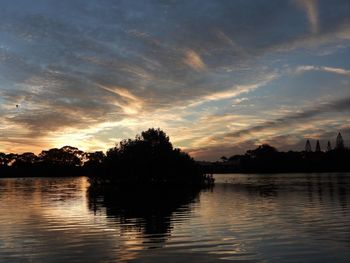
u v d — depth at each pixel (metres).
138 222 27.06
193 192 59.94
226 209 33.81
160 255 17.02
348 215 28.42
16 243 19.98
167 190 67.62
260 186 72.12
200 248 18.17
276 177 130.50
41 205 40.91
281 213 30.23
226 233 21.84
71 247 18.86
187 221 26.95
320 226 23.70
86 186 93.12
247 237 20.56
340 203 36.94
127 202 44.00
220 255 16.81
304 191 55.25
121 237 21.31
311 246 18.19
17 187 88.12
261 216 28.69
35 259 16.73
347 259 15.90
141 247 18.64
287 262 15.55
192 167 87.19
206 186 77.88
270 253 17.00
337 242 19.00
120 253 17.52
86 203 43.28
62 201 46.44
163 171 90.50
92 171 92.62
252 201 41.31
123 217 30.02
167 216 30.11
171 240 20.20
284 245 18.50
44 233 22.84
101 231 23.41
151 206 38.53
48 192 67.00
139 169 91.06
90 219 29.05
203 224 25.33
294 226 23.83
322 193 50.44
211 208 34.97
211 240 19.95
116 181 94.06
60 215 31.69
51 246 19.16
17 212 34.03
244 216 28.88
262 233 21.62
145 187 80.38
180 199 46.53
